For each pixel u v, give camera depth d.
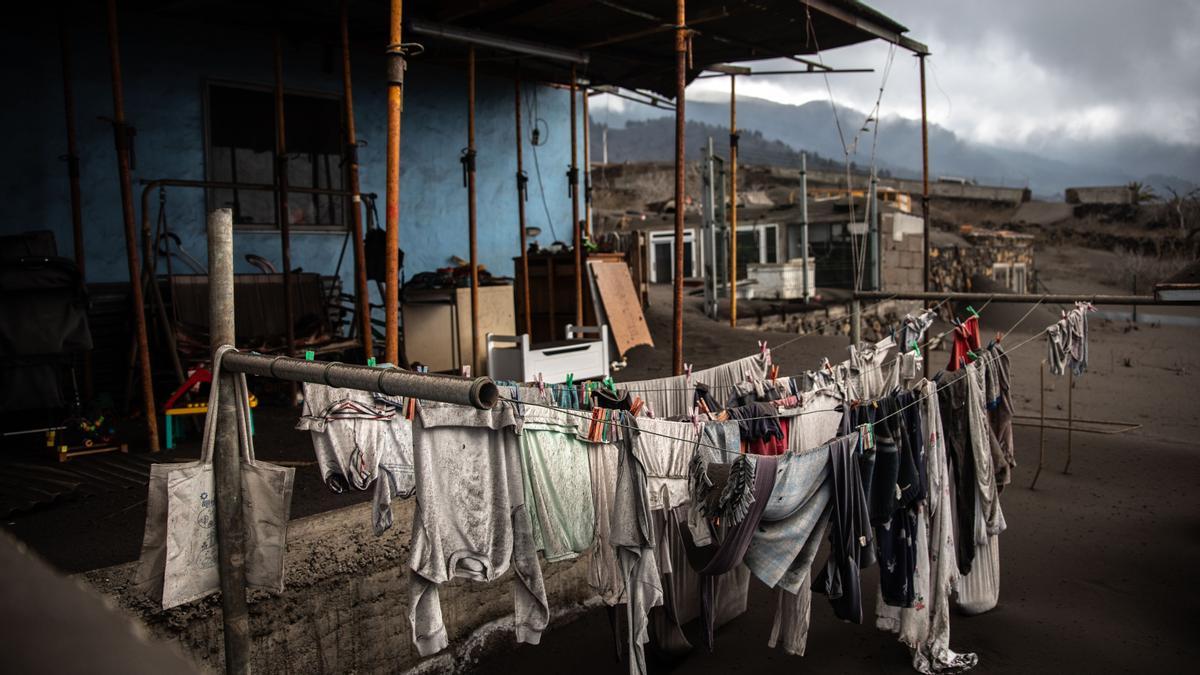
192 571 2.85
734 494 3.90
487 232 11.10
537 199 11.76
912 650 4.89
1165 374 15.38
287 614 4.00
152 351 7.07
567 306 9.98
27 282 5.15
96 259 7.77
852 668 4.90
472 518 3.21
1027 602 5.69
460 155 10.73
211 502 2.91
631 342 10.01
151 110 8.07
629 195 38.88
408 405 3.05
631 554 3.73
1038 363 16.73
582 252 10.03
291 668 4.02
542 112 11.76
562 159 12.11
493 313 8.94
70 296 5.38
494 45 8.06
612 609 4.69
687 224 24.73
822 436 5.10
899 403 4.59
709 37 9.15
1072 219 39.50
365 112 9.72
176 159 8.25
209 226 2.91
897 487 4.51
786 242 23.56
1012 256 28.55
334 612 4.20
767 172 40.34
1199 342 19.53
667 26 6.77
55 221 7.53
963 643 5.15
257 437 6.02
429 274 8.87
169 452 5.66
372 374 2.50
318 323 7.88
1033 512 7.45
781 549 4.11
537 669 4.89
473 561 3.21
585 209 12.34
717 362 9.41
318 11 8.10
